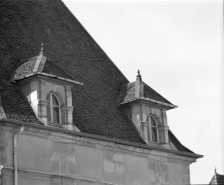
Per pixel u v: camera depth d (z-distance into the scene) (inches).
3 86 1272.1
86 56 1505.9
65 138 1275.8
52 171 1249.4
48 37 1454.2
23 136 1222.3
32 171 1216.8
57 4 1557.6
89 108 1389.0
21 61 1339.8
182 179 1459.2
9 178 1188.5
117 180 1343.5
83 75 1453.0
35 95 1264.8
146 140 1414.9
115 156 1352.1
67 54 1464.1
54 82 1289.4
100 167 1322.6
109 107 1433.3
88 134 1298.0
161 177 1421.0
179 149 1477.6
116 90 1487.5
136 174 1376.7
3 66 1310.3
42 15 1489.9
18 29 1405.0
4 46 1348.4
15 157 1199.6
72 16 1571.1
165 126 1450.5
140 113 1425.9
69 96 1305.4
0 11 1409.9
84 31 1565.0
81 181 1288.1
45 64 1286.9
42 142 1246.3
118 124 1407.5
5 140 1195.9
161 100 1455.5
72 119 1305.4
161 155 1424.7
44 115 1257.4
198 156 1488.7
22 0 1477.6
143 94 1430.9
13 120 1195.3
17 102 1258.6
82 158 1299.2
